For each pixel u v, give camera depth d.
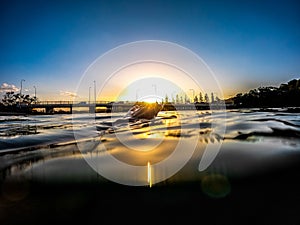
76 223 2.46
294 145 5.60
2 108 55.41
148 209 2.70
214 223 2.40
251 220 2.43
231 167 4.04
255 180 3.42
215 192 3.07
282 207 2.64
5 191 3.35
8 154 5.84
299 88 43.06
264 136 6.99
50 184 3.60
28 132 10.75
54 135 9.44
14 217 2.60
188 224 2.39
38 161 5.05
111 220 2.52
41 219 2.58
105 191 3.27
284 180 3.37
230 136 7.20
